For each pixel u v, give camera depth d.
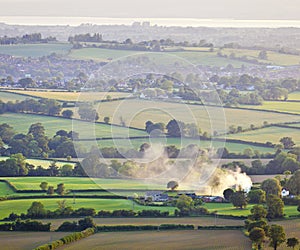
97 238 149.00
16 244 143.88
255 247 138.00
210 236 147.75
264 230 141.62
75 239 148.50
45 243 143.00
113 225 155.62
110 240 146.25
